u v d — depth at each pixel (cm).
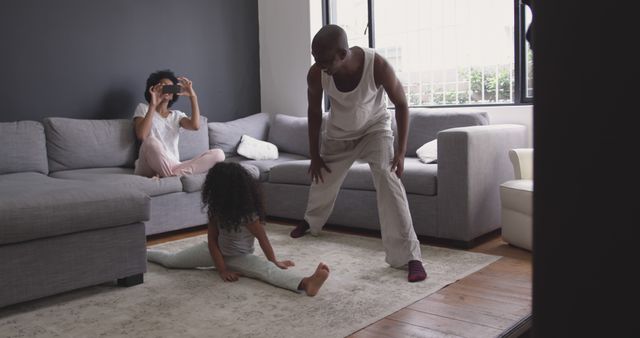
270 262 261
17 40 391
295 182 402
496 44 435
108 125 409
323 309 220
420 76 484
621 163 33
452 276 262
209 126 469
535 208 37
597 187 34
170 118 416
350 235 358
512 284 248
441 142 322
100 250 242
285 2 533
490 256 299
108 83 441
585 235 35
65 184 266
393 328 199
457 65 459
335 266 283
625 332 34
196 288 250
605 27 33
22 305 231
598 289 35
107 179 350
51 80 409
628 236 33
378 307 221
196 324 206
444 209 324
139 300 235
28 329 204
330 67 246
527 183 311
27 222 216
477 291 240
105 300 236
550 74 35
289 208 406
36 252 222
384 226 275
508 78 432
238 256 267
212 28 514
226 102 529
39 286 223
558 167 36
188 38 494
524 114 394
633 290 34
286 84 540
